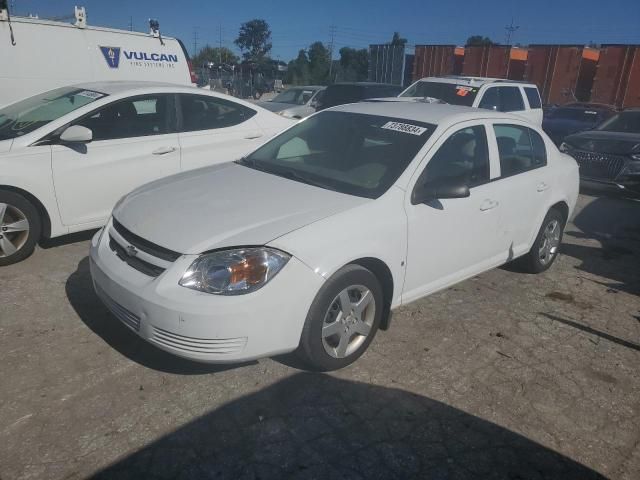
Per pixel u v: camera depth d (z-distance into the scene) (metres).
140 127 5.44
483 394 3.33
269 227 3.11
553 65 20.05
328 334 3.27
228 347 2.91
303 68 61.56
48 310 3.99
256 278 2.92
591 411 3.25
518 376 3.55
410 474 2.66
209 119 5.99
